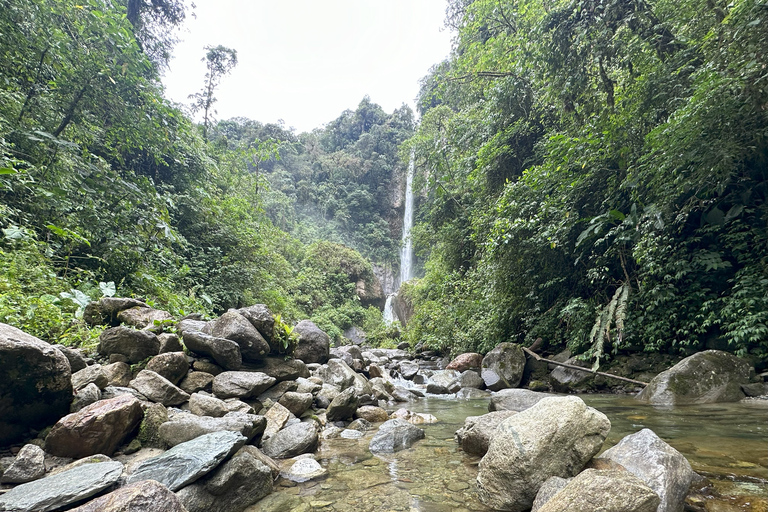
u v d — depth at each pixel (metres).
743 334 4.23
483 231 10.30
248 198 14.64
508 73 9.10
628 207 5.96
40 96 5.66
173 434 2.35
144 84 6.66
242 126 32.81
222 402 2.99
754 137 4.34
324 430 3.56
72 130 6.37
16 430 2.12
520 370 6.84
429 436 3.45
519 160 9.78
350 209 33.66
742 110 4.24
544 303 7.73
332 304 19.88
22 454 1.87
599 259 6.34
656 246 5.09
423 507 1.96
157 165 9.31
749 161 4.73
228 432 2.29
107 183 5.95
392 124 39.09
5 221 4.64
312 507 1.97
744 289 4.45
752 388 4.07
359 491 2.18
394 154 37.09
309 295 17.70
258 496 2.07
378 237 32.50
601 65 6.07
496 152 9.46
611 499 1.54
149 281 6.12
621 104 5.97
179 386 3.29
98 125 6.75
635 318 5.64
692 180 4.68
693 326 5.01
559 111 7.95
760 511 1.65
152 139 7.07
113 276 5.85
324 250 22.86
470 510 1.93
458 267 13.34
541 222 7.07
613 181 6.04
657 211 4.97
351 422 4.03
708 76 4.38
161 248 7.24
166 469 1.89
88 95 6.00
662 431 2.95
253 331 4.04
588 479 1.66
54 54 5.57
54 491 1.58
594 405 4.36
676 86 5.18
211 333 3.99
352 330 19.14
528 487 1.90
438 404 5.41
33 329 3.28
